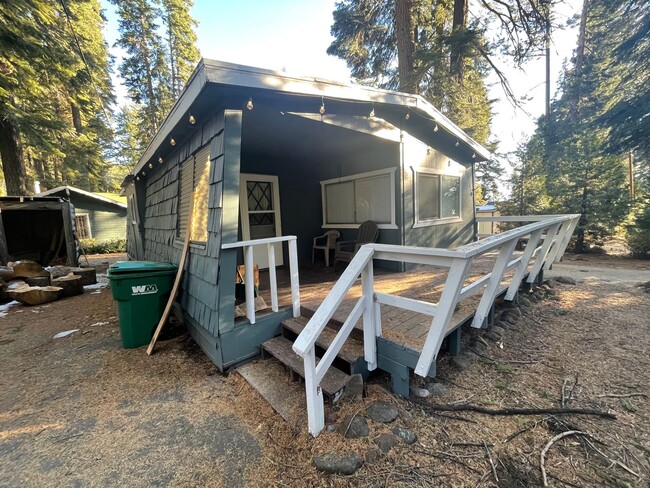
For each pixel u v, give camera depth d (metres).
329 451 1.67
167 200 4.93
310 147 4.57
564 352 2.76
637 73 8.91
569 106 11.12
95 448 1.86
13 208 7.05
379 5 9.48
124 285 3.25
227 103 2.55
